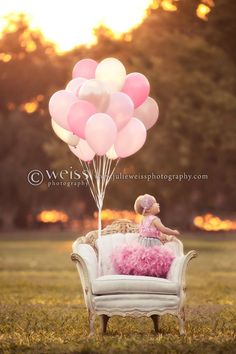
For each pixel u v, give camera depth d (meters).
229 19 43.19
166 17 46.62
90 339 12.10
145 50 48.03
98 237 13.84
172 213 77.50
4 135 81.00
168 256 13.16
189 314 15.95
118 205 54.72
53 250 49.62
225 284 24.66
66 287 23.92
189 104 46.66
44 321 14.77
